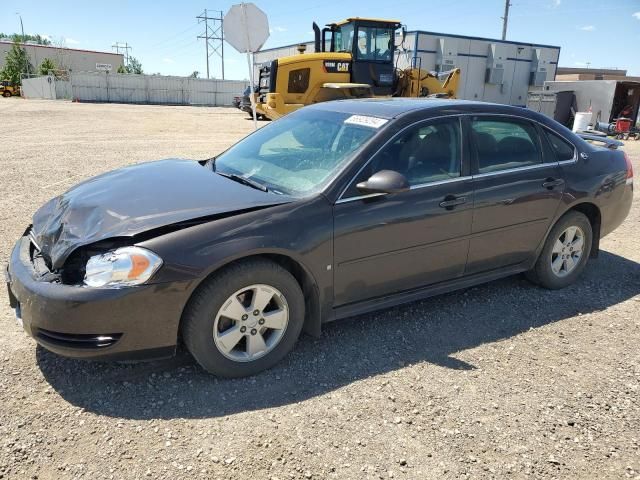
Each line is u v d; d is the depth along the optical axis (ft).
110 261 9.02
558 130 14.67
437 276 12.65
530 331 12.63
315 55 50.93
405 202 11.51
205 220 9.76
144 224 9.47
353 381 10.30
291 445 8.45
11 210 21.12
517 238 13.71
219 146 44.60
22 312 9.52
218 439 8.52
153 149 41.29
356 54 51.83
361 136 11.80
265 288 10.10
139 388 9.77
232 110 120.16
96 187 11.70
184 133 56.85
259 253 9.82
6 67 212.43
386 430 8.91
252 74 28.89
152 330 9.22
